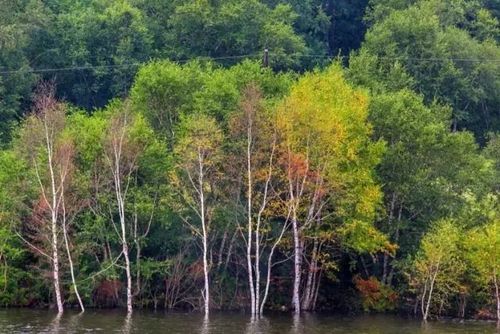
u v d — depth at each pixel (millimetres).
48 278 63594
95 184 64562
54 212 60312
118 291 65562
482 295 65812
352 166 65375
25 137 65125
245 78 72500
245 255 67438
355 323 58719
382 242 65688
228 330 52125
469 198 71938
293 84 71875
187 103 70500
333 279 67375
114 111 68500
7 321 54375
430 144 70188
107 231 65062
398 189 69875
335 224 66312
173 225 66500
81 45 104000
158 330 51406
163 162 65812
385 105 71000
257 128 63156
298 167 62188
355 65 85938
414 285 65625
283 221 68375
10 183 64312
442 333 54031
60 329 50750
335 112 63656
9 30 93938
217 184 64625
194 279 66188
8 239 64000
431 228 68375
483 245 63750
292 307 66938
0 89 89688
